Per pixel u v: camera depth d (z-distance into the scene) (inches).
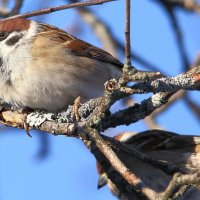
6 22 361.1
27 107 358.3
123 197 361.4
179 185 213.6
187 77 235.0
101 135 287.6
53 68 351.6
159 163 300.5
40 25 369.1
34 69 347.9
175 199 219.9
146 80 225.3
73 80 356.8
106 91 243.9
